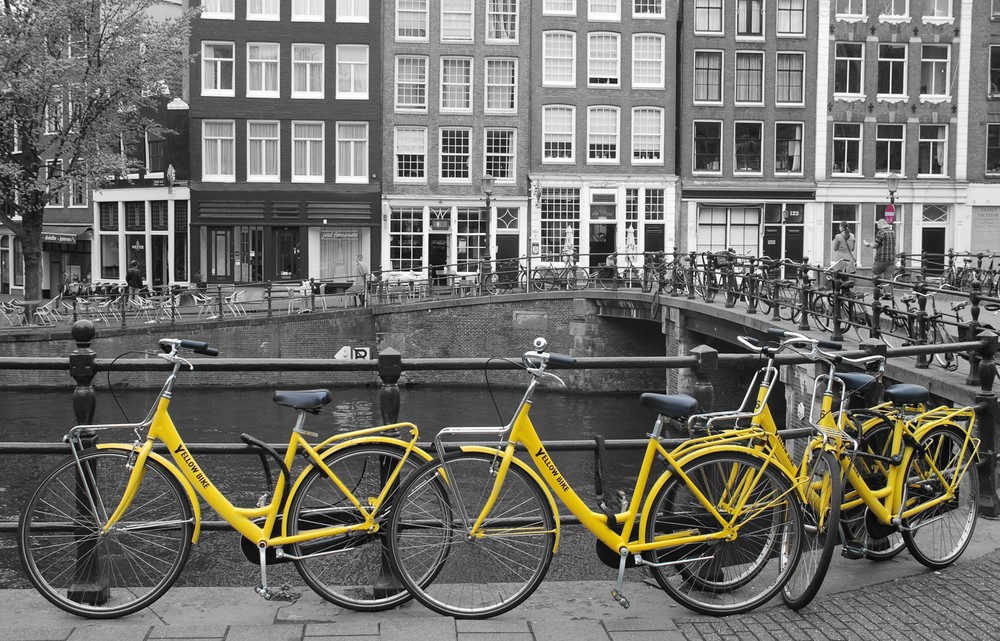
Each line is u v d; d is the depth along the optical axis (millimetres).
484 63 36375
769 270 19266
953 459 5379
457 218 36625
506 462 4531
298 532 4570
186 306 29266
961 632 4359
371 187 35938
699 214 37750
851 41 37906
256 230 35844
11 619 4500
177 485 4562
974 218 38719
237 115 35312
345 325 28766
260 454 4738
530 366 4703
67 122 28578
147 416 4750
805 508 4762
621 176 36969
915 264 38125
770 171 37812
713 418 4801
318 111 35594
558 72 36781
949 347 6070
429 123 36250
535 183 36375
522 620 4488
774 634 4355
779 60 37812
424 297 31062
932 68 38375
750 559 4684
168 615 4570
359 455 4633
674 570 4668
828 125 37938
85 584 4598
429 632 4324
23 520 4578
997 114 38594
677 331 22891
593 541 8969
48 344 25219
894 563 5340
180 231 36531
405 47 35969
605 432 21969
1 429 20500
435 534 4543
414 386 28938
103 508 4613
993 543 5633
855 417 5152
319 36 35438
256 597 4812
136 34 26141
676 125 37750
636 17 36719
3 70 24688
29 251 26422
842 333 14336
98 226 37812
